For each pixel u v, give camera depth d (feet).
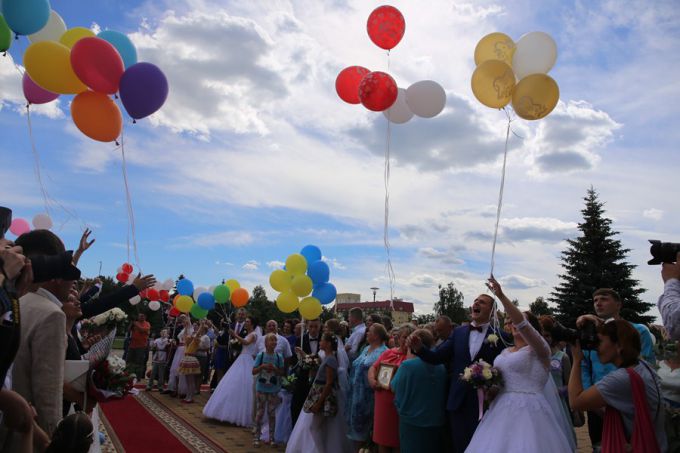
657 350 11.51
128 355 40.86
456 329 15.19
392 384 15.47
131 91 12.46
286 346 26.76
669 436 10.11
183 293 34.22
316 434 18.39
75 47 11.89
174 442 21.94
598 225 98.84
